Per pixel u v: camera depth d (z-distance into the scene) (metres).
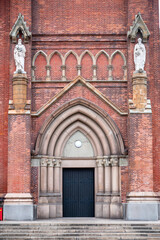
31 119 31.06
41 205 30.33
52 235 25.28
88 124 31.58
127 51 31.53
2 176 30.78
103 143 31.36
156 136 31.16
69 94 31.36
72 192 31.94
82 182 32.00
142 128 30.20
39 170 30.78
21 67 30.61
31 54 31.45
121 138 30.88
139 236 25.17
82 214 31.75
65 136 31.70
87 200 31.88
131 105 30.52
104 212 30.80
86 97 31.39
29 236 25.17
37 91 31.39
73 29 31.92
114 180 30.80
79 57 31.78
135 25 31.00
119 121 31.19
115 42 31.94
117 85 31.50
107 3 32.19
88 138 31.91
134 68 31.00
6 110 31.17
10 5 31.50
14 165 29.92
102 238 24.94
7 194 29.70
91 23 32.03
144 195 29.53
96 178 31.70
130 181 29.89
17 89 30.44
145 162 29.94
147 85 30.81
